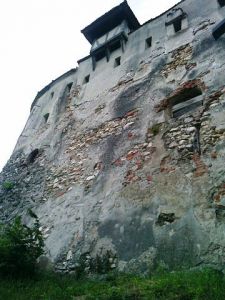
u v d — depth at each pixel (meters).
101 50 11.88
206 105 7.48
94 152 9.08
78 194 8.45
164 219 6.45
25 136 12.54
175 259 5.80
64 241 7.61
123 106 9.44
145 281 5.30
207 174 6.48
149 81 9.37
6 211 10.05
